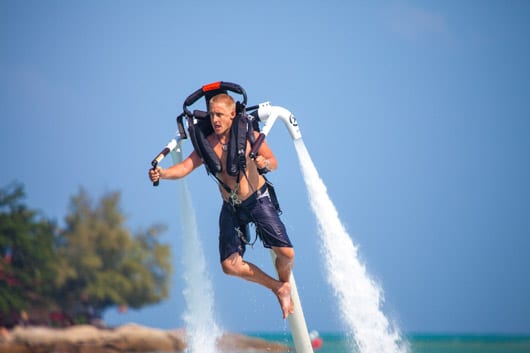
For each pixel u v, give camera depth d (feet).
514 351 220.23
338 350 186.50
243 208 70.64
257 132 72.49
